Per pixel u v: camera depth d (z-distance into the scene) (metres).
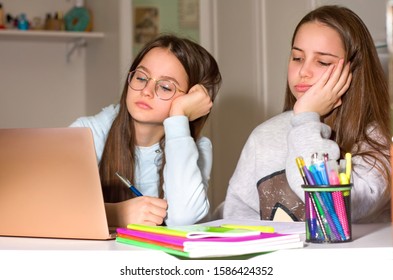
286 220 2.16
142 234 1.42
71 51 4.97
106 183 2.17
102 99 4.66
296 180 1.92
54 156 1.54
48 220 1.57
